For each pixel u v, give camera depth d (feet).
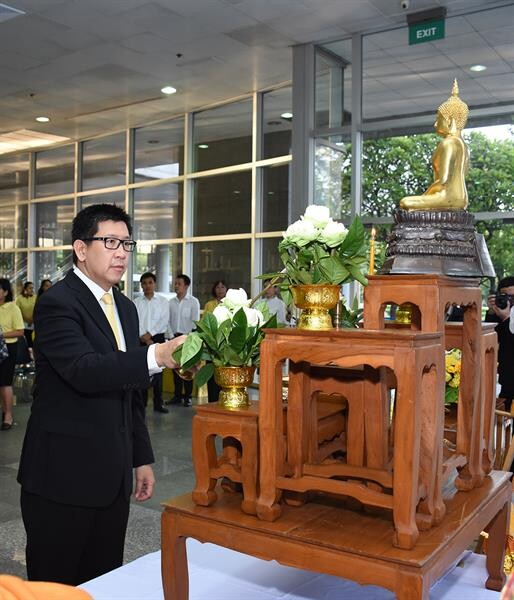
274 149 28.96
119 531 5.86
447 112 4.34
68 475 5.49
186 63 25.17
